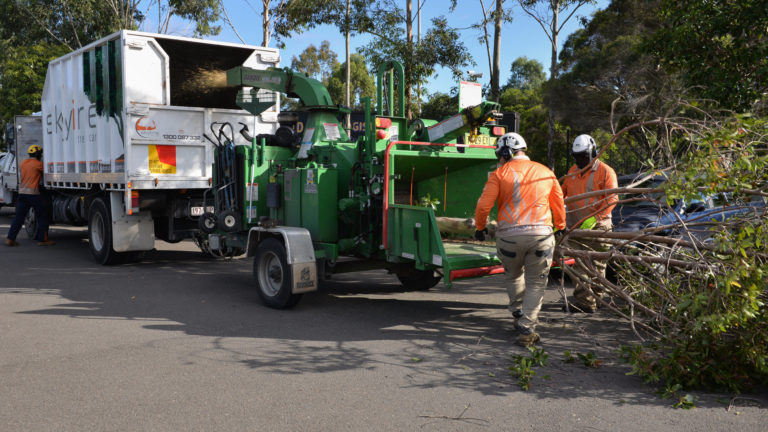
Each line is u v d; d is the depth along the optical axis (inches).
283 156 313.0
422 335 222.5
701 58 338.6
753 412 147.4
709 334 166.6
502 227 206.8
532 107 904.3
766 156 165.6
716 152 172.6
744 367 164.7
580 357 185.5
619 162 483.8
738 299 161.9
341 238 271.0
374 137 250.2
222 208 318.3
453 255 229.9
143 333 224.5
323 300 288.5
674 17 359.9
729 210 190.4
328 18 768.9
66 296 294.5
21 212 483.8
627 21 665.0
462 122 250.8
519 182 204.7
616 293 209.6
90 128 406.3
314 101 293.7
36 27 1401.3
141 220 386.6
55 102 460.8
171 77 390.6
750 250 167.2
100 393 161.5
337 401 155.4
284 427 139.5
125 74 355.9
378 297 296.8
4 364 186.4
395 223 241.4
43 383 169.3
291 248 253.1
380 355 196.5
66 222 483.8
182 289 313.6
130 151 359.3
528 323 205.0
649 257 199.5
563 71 687.1
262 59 415.8
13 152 634.2
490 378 173.6
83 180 421.7
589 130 667.4
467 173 284.2
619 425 139.8
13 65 1343.5
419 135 272.2
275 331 228.1
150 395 159.9
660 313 191.2
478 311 265.0
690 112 288.4
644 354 175.9
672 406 151.6
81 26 1381.6
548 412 147.8
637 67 547.2
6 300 284.7
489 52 864.9
